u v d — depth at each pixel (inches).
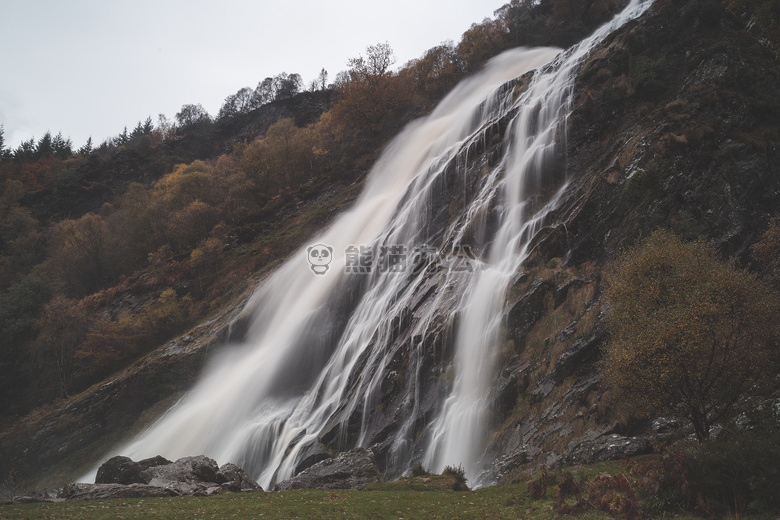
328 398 1755.7
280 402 1929.1
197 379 2256.4
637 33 1850.4
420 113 3469.5
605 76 1827.0
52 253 3801.7
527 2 4261.8
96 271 3474.4
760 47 1492.4
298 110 6067.9
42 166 6476.4
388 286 1948.8
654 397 729.0
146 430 2119.8
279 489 995.9
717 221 1219.9
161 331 2613.2
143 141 5969.5
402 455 1326.3
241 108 7652.6
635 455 853.8
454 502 725.3
